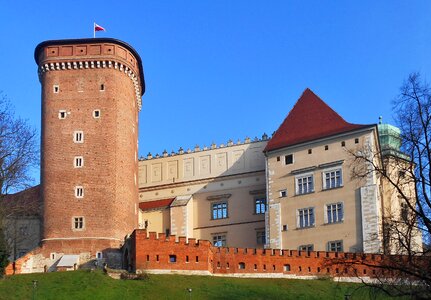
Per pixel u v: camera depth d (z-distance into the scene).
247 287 72.50
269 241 91.38
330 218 87.75
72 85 90.44
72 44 91.31
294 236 89.81
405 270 34.25
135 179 94.25
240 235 100.62
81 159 87.62
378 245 82.62
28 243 90.75
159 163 109.38
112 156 88.12
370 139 87.25
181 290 70.06
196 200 105.06
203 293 69.62
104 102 89.81
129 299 67.31
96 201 86.19
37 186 91.94
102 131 88.75
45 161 88.00
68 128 88.81
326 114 94.75
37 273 75.06
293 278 78.31
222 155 105.75
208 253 77.00
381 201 85.81
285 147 93.44
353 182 86.75
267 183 93.69
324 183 89.31
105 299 66.94
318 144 91.19
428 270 34.38
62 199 86.19
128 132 91.56
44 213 86.06
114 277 73.81
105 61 90.56
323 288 73.81
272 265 78.94
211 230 102.62
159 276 73.94
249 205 101.38
